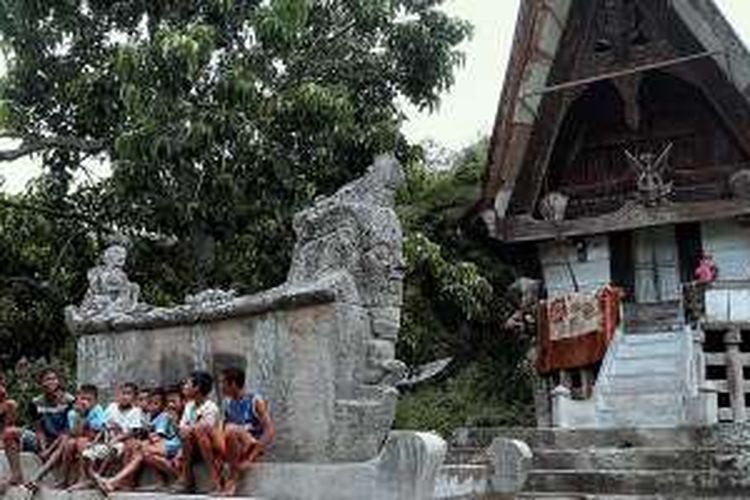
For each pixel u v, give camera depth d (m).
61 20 13.20
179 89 11.65
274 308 8.16
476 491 8.54
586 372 17.59
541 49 19.19
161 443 8.45
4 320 14.87
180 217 12.55
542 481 11.82
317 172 12.77
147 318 9.25
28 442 9.67
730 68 17.75
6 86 13.51
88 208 13.97
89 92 12.73
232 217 12.59
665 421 15.25
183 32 11.50
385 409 7.54
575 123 19.92
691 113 19.17
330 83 13.39
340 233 7.94
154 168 11.88
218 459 7.92
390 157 8.26
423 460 7.15
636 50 18.69
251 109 12.01
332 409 7.68
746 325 15.50
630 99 18.62
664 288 19.25
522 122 19.38
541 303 18.34
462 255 20.67
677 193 18.66
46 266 14.62
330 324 7.75
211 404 8.01
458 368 19.16
